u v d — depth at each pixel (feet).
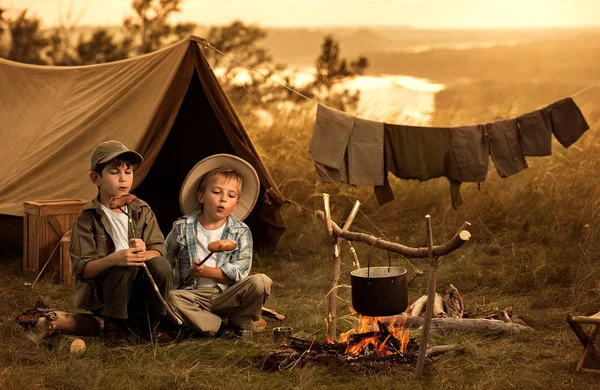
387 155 21.18
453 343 15.07
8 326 16.03
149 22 61.21
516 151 21.40
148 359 13.98
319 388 12.74
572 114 21.27
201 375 13.37
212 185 15.55
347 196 27.37
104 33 60.34
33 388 12.83
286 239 24.59
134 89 21.45
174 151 24.31
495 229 25.53
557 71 169.37
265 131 32.40
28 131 23.16
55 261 20.22
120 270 14.21
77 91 23.57
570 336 15.67
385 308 13.00
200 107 23.32
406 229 25.66
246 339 15.21
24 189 21.43
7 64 25.29
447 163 21.44
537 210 25.98
